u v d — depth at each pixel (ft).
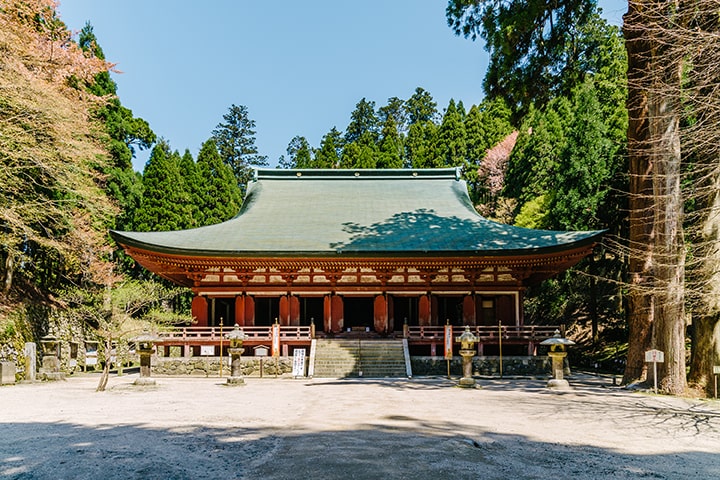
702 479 22.84
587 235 87.10
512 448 27.86
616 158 105.40
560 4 66.85
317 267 92.84
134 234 89.10
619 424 36.47
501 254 85.20
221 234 94.89
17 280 93.56
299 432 31.07
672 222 53.36
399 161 178.09
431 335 90.27
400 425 33.88
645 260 60.08
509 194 155.74
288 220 102.83
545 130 143.13
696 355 54.85
